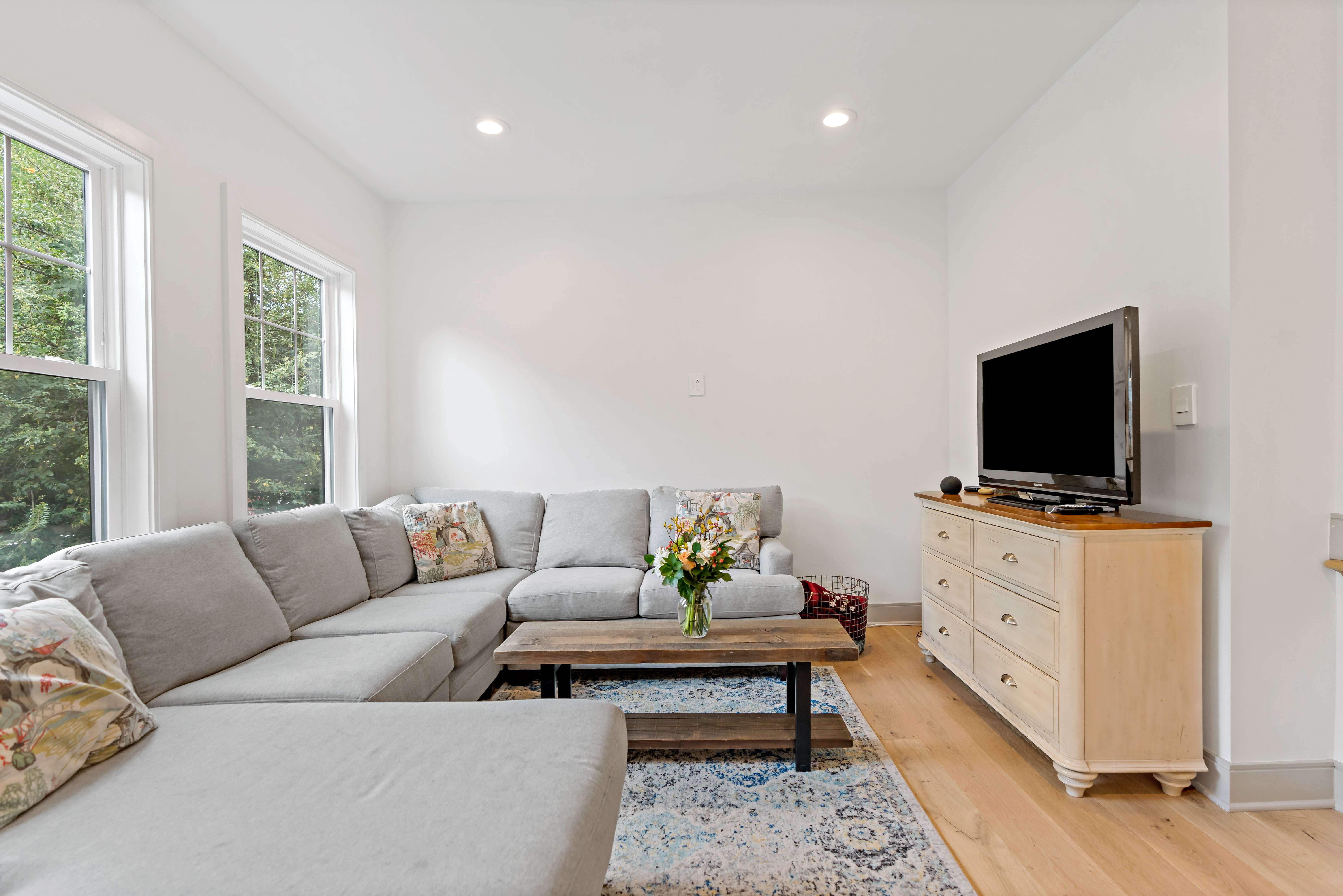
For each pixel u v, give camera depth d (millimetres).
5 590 1315
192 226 2164
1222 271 1743
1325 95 1739
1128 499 1832
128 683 1286
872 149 3043
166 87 2057
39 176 1745
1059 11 2076
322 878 844
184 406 2117
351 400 3234
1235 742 1733
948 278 3537
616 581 2803
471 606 2385
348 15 2041
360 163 3100
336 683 1602
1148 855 1534
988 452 2678
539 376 3602
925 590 2877
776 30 2146
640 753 2086
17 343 1683
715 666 2861
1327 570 1753
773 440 3566
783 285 3561
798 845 1576
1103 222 2238
